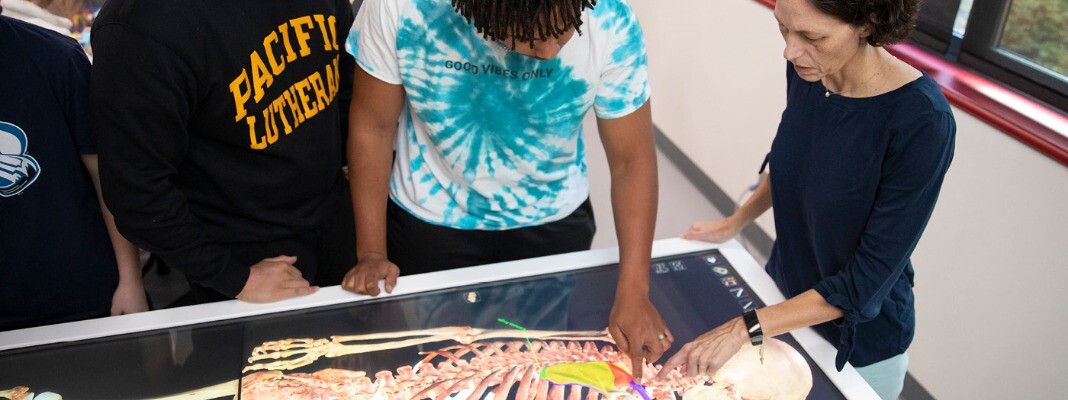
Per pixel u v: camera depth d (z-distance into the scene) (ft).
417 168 4.91
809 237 4.52
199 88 3.89
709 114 9.85
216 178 4.36
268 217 4.66
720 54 9.36
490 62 4.15
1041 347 6.21
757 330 3.97
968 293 6.84
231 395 3.59
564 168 4.95
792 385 3.85
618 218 4.65
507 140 4.55
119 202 3.89
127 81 3.59
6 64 3.88
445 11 4.00
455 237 5.07
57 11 5.68
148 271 7.51
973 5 7.18
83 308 4.65
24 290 4.38
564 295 4.38
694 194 10.23
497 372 3.80
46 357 3.75
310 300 4.20
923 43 7.85
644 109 4.50
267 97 4.23
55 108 4.11
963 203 6.78
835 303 3.92
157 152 3.81
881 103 3.72
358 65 4.40
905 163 3.65
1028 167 6.15
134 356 3.79
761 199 4.94
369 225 4.68
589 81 4.27
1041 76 6.74
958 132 6.78
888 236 3.77
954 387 7.14
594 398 3.69
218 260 4.21
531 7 3.32
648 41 11.16
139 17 3.55
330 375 3.73
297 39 4.32
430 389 3.67
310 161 4.65
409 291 4.31
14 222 4.17
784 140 4.37
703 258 4.73
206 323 4.01
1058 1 6.48
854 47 3.48
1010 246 6.38
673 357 3.94
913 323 4.58
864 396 3.80
